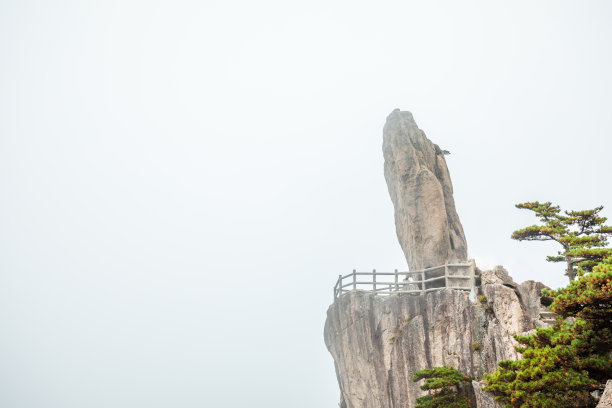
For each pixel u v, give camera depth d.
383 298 40.59
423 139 47.75
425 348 36.22
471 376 32.78
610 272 18.08
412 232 43.47
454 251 44.84
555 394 20.22
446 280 38.66
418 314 37.81
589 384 19.30
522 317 31.64
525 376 20.28
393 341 38.38
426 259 42.31
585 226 34.31
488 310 33.81
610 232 33.25
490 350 32.47
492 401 27.33
